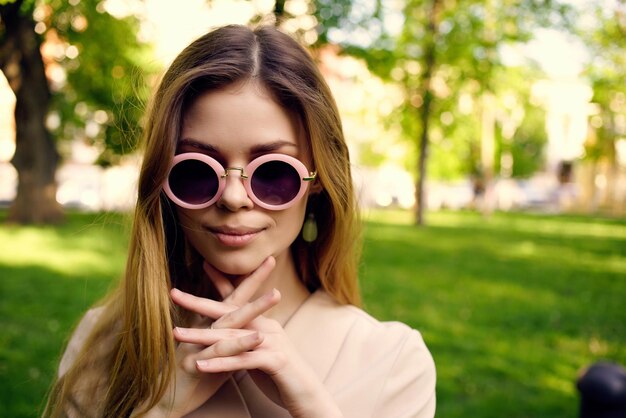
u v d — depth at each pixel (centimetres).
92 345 140
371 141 2498
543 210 3619
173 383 118
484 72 1731
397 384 126
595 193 3391
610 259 1208
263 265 119
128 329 127
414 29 1648
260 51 118
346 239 136
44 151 1385
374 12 662
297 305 136
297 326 131
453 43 1653
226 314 116
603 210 3362
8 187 2238
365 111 1820
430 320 617
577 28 1376
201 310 117
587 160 1759
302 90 118
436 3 1647
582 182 3425
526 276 944
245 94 115
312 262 140
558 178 3925
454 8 1647
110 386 128
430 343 534
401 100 1756
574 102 3781
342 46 696
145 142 131
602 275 988
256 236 117
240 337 112
